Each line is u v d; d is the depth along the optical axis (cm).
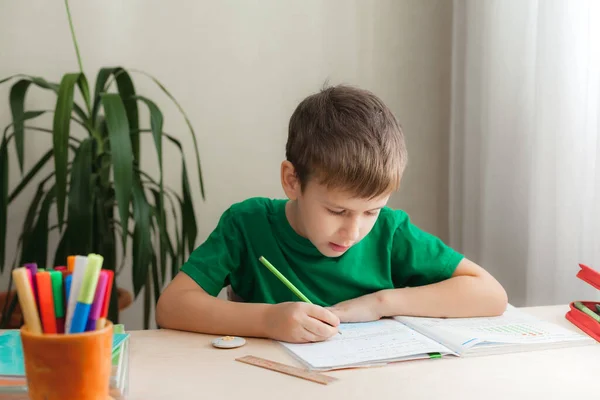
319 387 74
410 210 221
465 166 200
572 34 154
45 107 191
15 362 72
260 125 208
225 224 121
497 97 181
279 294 116
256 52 206
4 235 163
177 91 201
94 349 62
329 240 102
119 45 196
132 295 200
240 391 73
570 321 105
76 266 62
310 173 100
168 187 200
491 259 185
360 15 212
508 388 75
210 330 98
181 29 199
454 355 86
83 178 155
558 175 157
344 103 103
